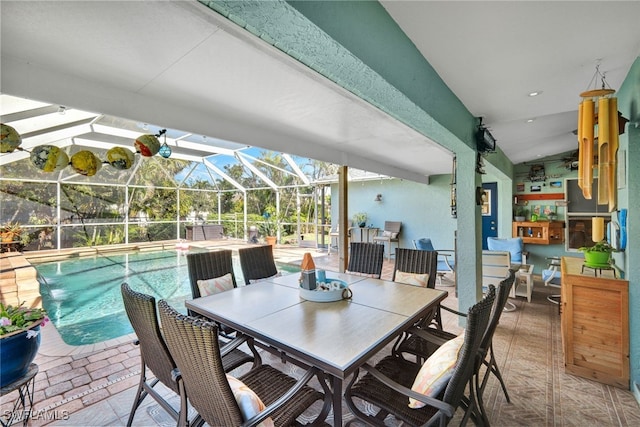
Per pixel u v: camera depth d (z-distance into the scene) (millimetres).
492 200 7051
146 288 5738
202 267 2986
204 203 12477
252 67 1955
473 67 2199
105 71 1998
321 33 1167
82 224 9352
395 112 2092
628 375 2309
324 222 10008
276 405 1310
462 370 1365
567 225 5711
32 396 2088
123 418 2029
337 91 2121
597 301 2428
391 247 8570
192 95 2436
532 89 2605
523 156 5949
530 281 4535
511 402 2195
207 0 992
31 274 4832
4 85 1771
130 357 2859
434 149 4621
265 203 11398
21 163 7562
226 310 2197
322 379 1694
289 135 3766
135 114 2369
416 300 2391
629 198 2242
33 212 8461
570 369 2549
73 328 3799
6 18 1410
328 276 3234
